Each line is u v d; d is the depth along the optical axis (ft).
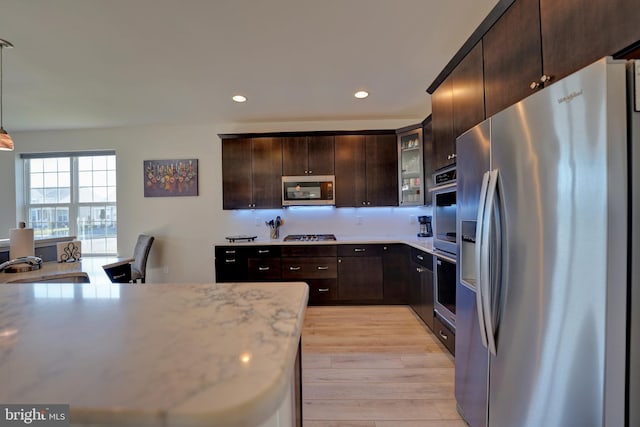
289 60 8.02
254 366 1.67
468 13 6.22
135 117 12.57
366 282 11.95
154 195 13.94
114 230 14.39
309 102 11.13
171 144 13.91
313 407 5.85
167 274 13.92
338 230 13.62
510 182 3.68
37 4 5.65
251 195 12.70
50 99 10.41
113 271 8.43
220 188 13.83
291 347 1.93
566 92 2.97
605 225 2.66
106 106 11.21
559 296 3.05
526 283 3.43
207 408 1.34
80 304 2.88
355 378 6.82
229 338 2.06
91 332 2.20
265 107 11.60
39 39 6.83
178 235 13.92
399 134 12.41
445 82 7.50
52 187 14.60
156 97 10.41
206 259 13.84
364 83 9.54
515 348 3.60
